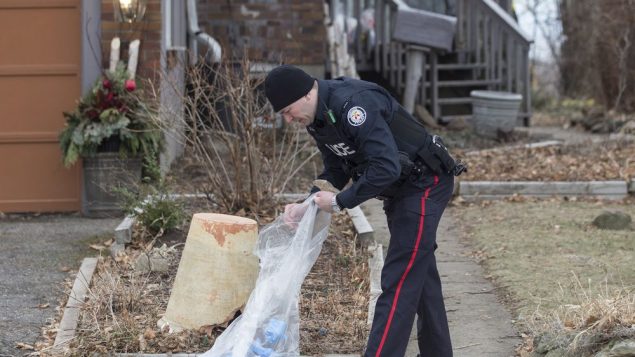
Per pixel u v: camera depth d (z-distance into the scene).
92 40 13.90
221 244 8.27
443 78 22.47
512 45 21.88
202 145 12.10
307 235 7.22
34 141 14.01
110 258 10.79
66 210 14.05
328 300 9.01
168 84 13.31
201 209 12.47
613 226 12.56
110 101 13.23
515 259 11.09
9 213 13.99
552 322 8.12
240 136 12.27
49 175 14.05
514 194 14.73
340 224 12.05
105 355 7.91
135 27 14.02
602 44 23.86
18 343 8.41
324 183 7.43
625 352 7.07
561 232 12.38
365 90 6.83
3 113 13.97
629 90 23.45
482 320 9.06
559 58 30.94
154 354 7.91
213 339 8.21
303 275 7.32
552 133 22.11
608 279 10.16
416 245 7.03
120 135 13.13
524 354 8.02
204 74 13.27
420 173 7.04
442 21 19.59
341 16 19.34
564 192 14.76
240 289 8.34
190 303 8.34
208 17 19.92
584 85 28.14
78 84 13.99
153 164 12.27
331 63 18.98
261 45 19.92
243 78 12.35
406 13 19.44
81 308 8.97
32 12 13.90
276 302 7.29
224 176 12.89
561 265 10.78
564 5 29.88
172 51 14.49
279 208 12.22
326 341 8.21
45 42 13.94
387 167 6.62
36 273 10.71
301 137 14.97
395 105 6.98
